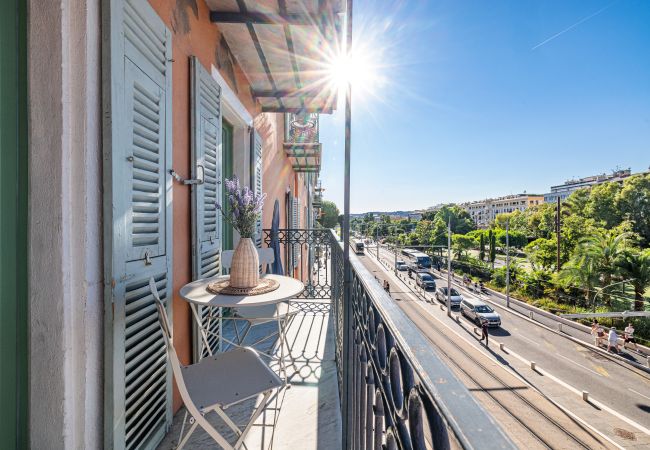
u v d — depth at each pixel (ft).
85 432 3.94
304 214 47.44
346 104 5.31
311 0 8.50
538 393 42.19
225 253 9.06
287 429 6.30
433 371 1.71
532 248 97.60
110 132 4.31
